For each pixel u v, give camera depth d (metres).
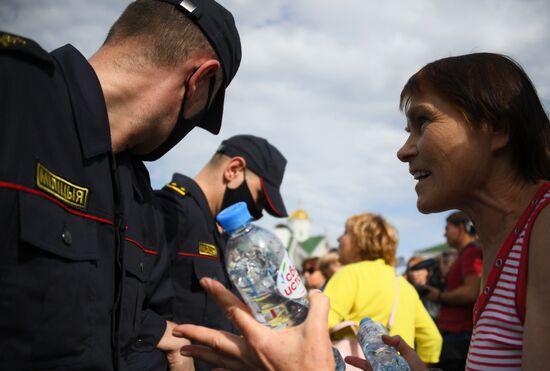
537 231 1.28
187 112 1.76
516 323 1.29
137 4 1.69
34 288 1.24
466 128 1.42
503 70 1.44
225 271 3.07
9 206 1.20
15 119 1.24
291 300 1.33
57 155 1.35
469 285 4.70
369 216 3.60
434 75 1.46
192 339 1.36
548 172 1.43
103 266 1.48
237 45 1.84
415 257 7.71
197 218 2.84
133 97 1.64
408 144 1.53
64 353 1.31
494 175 1.43
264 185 3.32
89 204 1.44
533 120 1.42
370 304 3.22
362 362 1.73
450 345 4.65
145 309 2.20
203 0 1.74
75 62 1.49
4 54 1.27
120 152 1.76
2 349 1.19
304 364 1.24
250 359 1.31
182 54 1.67
